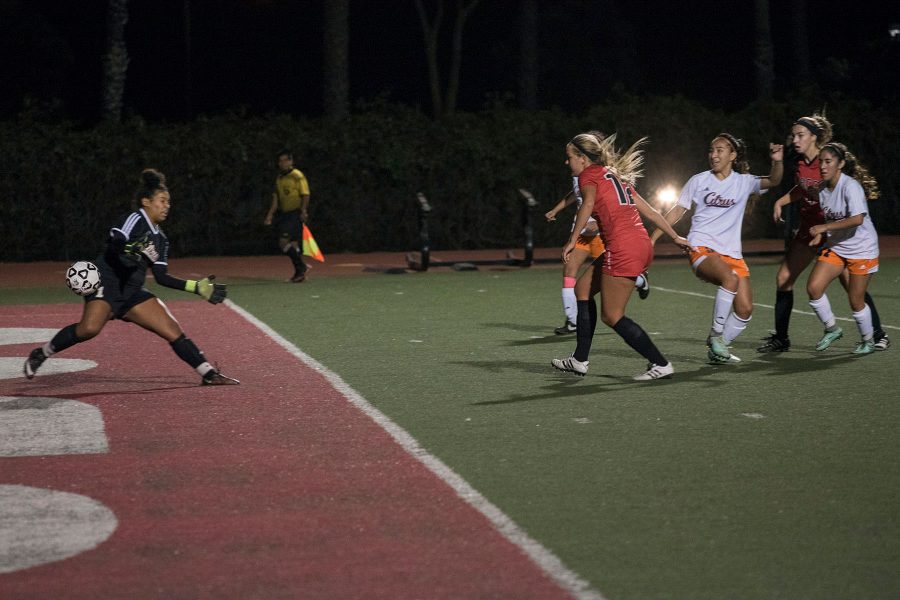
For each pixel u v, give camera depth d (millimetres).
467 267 39375
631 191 18750
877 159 51125
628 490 12914
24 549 11102
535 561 10711
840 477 13438
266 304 29875
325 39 56312
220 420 16391
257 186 45188
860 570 10523
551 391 18328
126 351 22406
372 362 21016
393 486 13062
